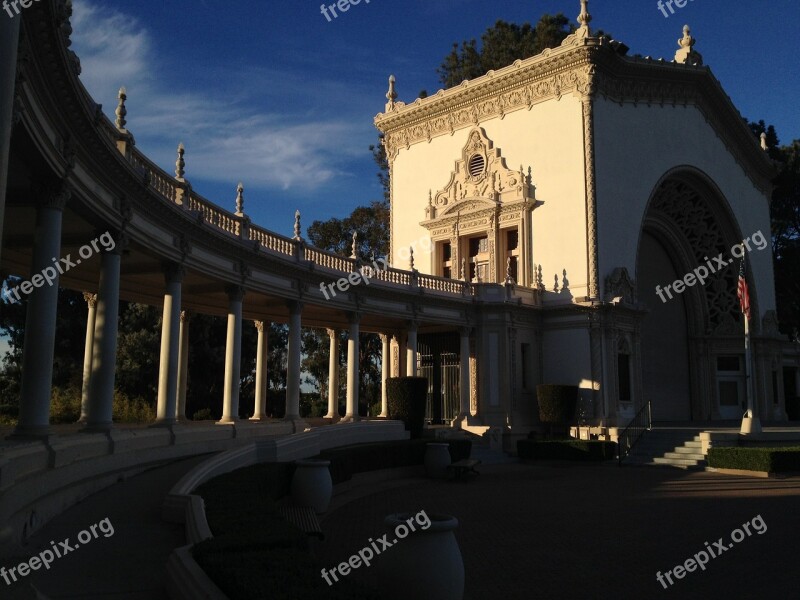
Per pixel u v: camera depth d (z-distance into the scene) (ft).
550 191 132.87
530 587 34.35
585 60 129.39
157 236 61.93
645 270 166.20
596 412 121.49
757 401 166.09
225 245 75.31
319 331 201.36
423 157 155.33
